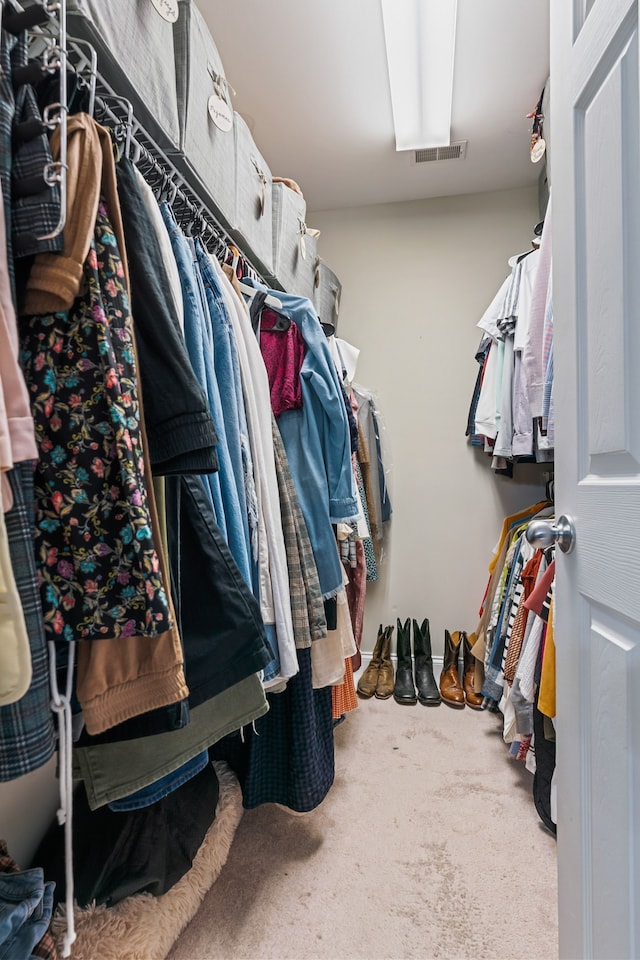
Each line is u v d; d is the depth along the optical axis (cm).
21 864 86
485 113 188
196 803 109
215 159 105
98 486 52
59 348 52
